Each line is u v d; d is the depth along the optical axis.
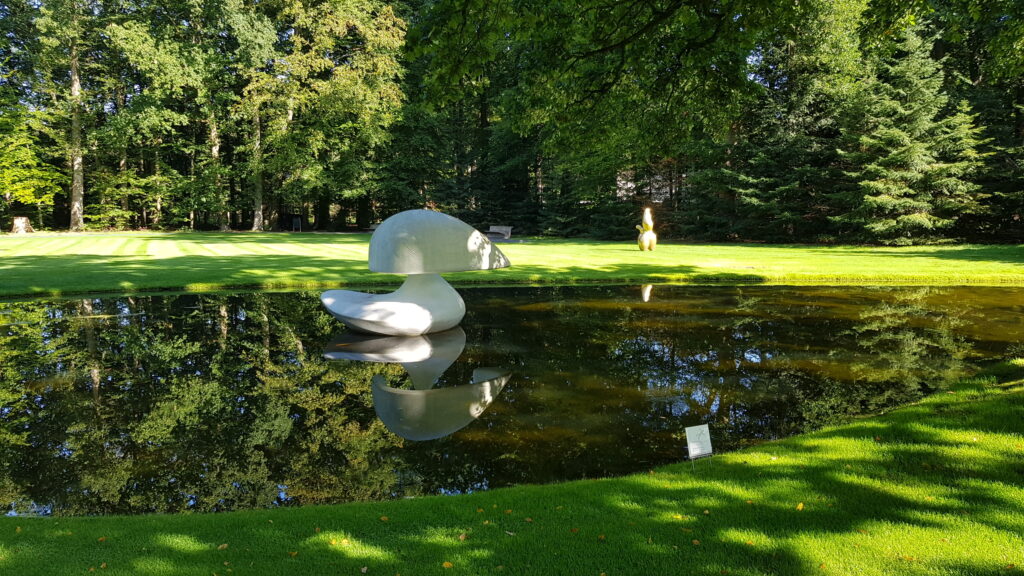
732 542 2.57
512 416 4.69
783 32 7.42
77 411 4.92
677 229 31.64
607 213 32.62
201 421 4.66
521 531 2.72
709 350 6.81
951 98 23.50
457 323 7.98
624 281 12.60
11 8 33.28
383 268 6.83
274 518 2.91
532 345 7.11
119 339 7.46
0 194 32.81
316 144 32.72
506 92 28.00
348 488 3.46
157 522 2.88
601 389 5.39
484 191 38.38
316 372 6.03
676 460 3.80
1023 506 2.86
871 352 6.66
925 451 3.59
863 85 23.12
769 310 9.33
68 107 33.06
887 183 22.27
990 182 22.98
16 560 2.49
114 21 32.06
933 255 17.38
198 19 32.97
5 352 6.85
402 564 2.43
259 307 9.59
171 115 31.55
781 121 25.95
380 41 31.02
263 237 28.48
